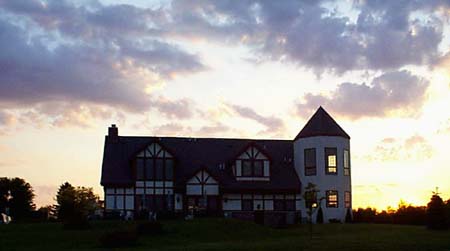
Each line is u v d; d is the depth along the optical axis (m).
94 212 60.97
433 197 48.66
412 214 57.75
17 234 44.41
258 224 50.53
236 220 49.91
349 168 61.91
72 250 38.31
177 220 51.72
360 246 36.38
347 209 60.78
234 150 65.00
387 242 38.22
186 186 59.66
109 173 59.72
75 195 67.94
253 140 66.69
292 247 36.44
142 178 59.47
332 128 61.47
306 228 51.50
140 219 54.03
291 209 61.56
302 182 61.66
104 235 40.53
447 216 48.25
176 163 60.50
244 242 41.22
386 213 61.41
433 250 34.72
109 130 63.72
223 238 44.06
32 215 72.44
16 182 92.56
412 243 37.56
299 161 62.50
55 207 77.81
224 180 60.75
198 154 63.97
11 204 91.31
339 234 45.84
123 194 59.16
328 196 60.12
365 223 58.09
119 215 55.44
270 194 61.47
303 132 62.38
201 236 44.41
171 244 41.09
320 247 36.16
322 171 60.50
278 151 65.56
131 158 59.53
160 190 59.62
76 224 46.78
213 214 57.44
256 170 61.38
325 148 60.84
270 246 37.22
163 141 64.88
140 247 39.69
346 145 61.81
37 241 42.00
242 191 60.66
